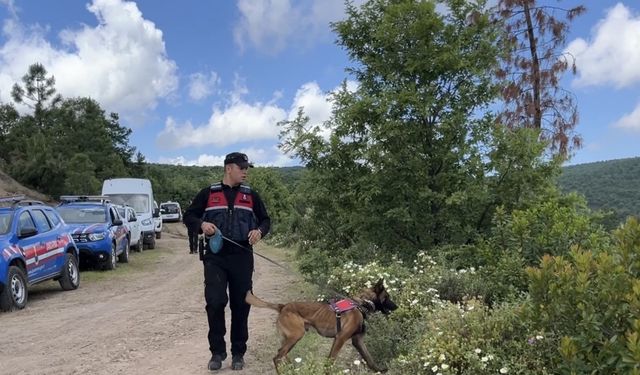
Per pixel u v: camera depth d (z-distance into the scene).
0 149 45.66
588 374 3.69
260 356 6.18
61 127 52.69
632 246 4.04
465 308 6.00
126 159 72.88
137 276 14.91
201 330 7.80
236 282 5.70
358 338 5.50
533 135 9.22
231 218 5.64
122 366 6.09
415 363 4.96
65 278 12.25
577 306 3.86
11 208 10.92
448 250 8.53
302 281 11.66
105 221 16.47
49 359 6.47
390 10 9.34
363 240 9.50
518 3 15.37
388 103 9.09
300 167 10.27
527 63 15.28
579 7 15.30
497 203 9.06
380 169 9.33
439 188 9.30
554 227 7.11
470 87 9.48
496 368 4.54
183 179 80.62
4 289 9.61
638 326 3.36
